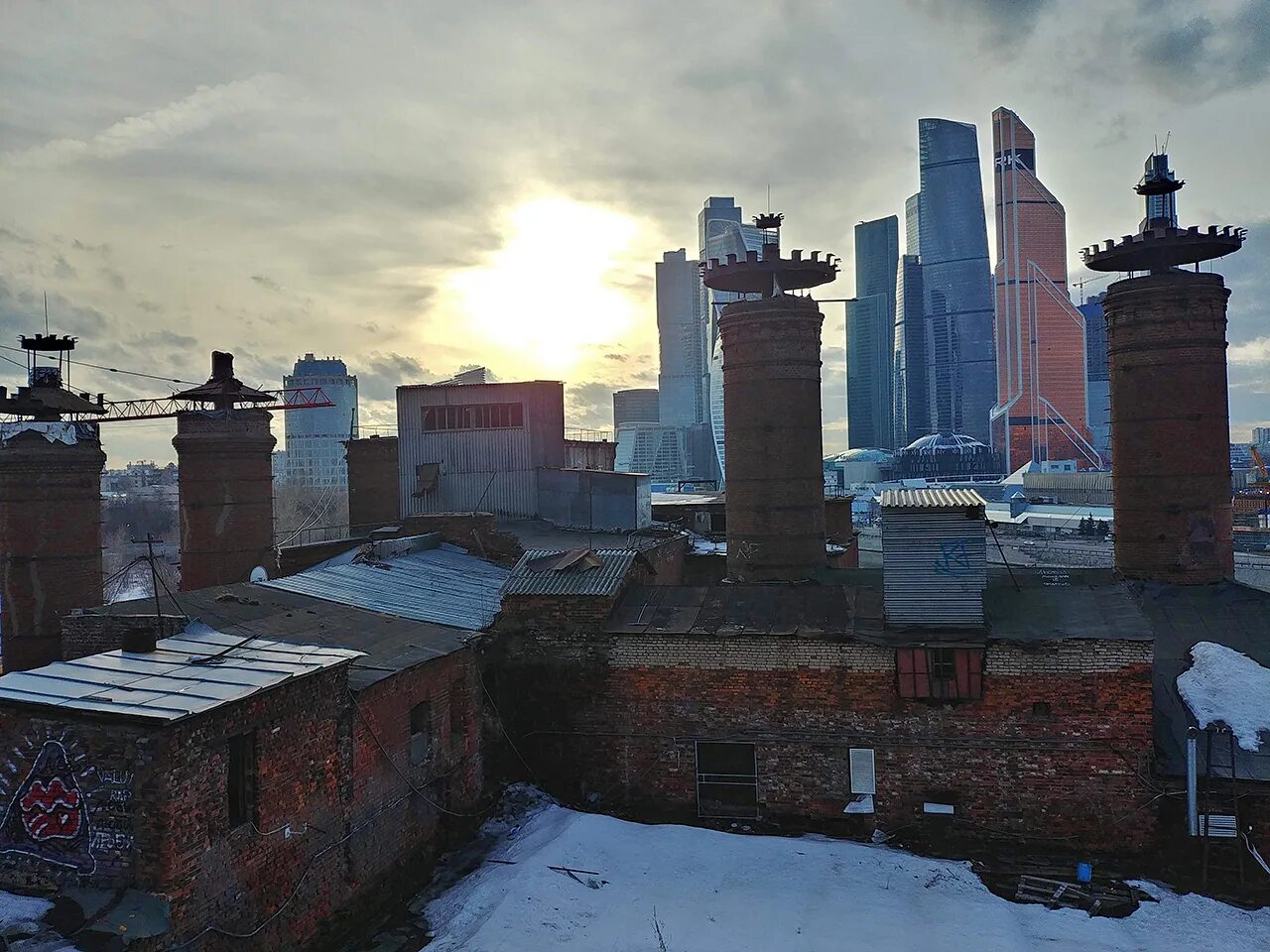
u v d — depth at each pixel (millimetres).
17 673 14383
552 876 17500
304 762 15078
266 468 37219
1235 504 126250
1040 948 15656
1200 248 26906
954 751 20328
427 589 25188
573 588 22844
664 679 21969
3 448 30141
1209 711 20109
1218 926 16422
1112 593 21781
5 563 30266
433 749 19281
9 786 13172
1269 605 24547
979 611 20125
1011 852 19734
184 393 36438
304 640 18750
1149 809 19234
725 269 30609
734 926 16141
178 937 12297
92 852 12695
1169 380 26734
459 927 16125
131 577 73562
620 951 15250
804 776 21125
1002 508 139375
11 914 12070
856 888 17781
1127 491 27453
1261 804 18469
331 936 15648
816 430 30359
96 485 31938
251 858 13805
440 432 40938
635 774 22125
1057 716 19797
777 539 29797
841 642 20875
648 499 39531
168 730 12312
